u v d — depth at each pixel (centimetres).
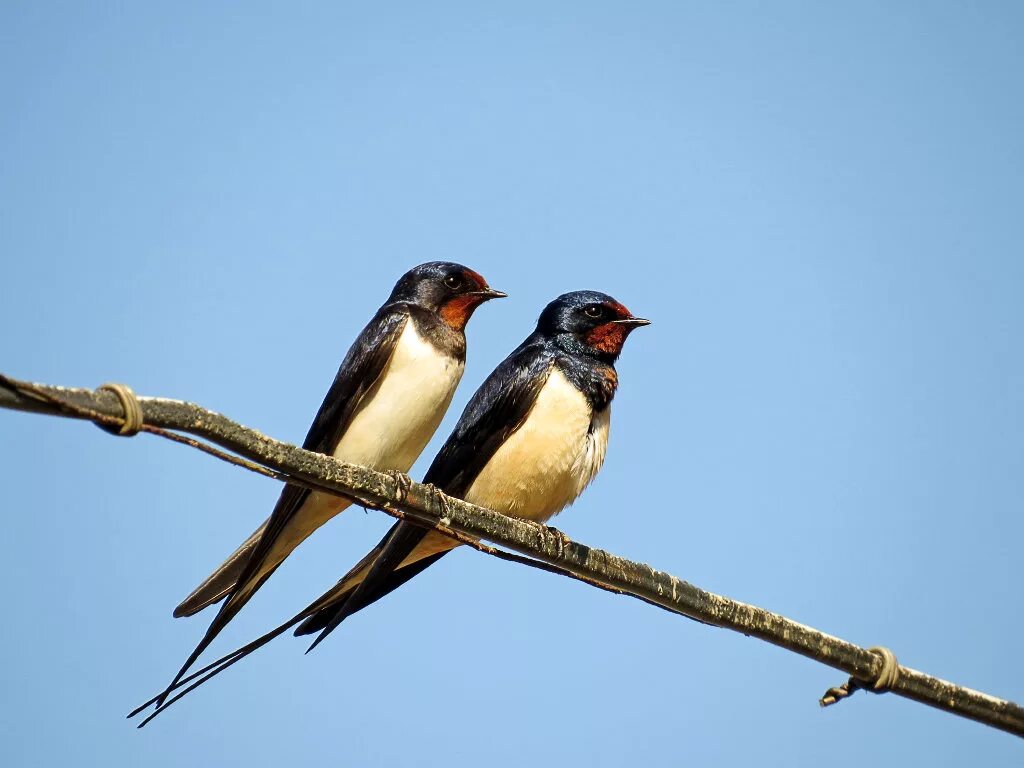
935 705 1092
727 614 1029
